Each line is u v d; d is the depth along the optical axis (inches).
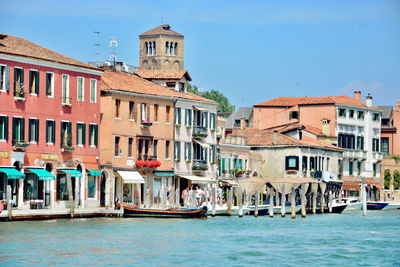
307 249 3924.7
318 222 5438.0
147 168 5777.6
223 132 7554.1
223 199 6786.4
